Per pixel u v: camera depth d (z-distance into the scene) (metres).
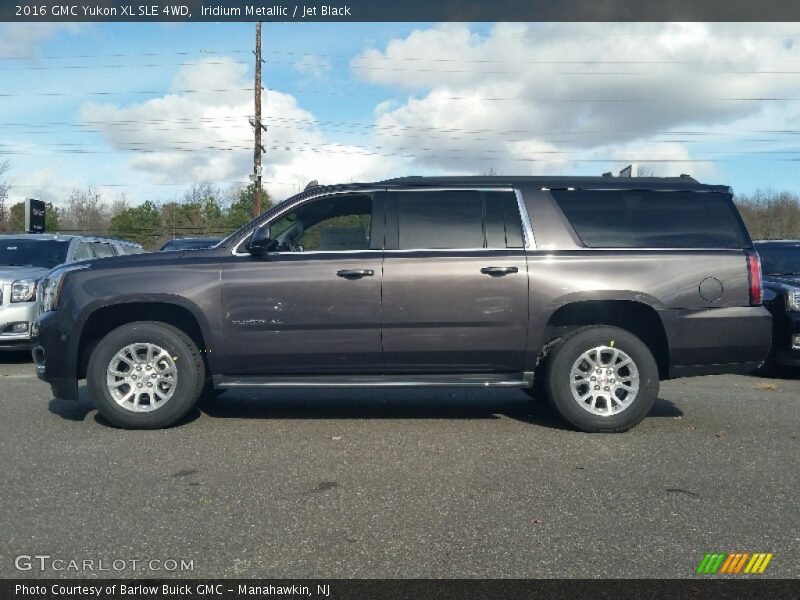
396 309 5.86
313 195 6.15
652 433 5.91
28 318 9.57
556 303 5.84
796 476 4.77
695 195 6.13
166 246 13.98
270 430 5.96
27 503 4.21
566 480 4.66
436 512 4.09
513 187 6.11
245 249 6.04
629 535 3.78
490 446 5.47
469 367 5.96
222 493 4.40
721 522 3.96
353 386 5.97
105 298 5.89
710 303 5.88
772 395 7.71
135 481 4.62
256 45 31.94
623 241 5.98
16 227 46.28
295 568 3.40
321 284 5.88
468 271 5.87
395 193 6.12
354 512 4.09
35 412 6.63
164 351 5.93
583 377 5.91
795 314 8.61
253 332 5.90
